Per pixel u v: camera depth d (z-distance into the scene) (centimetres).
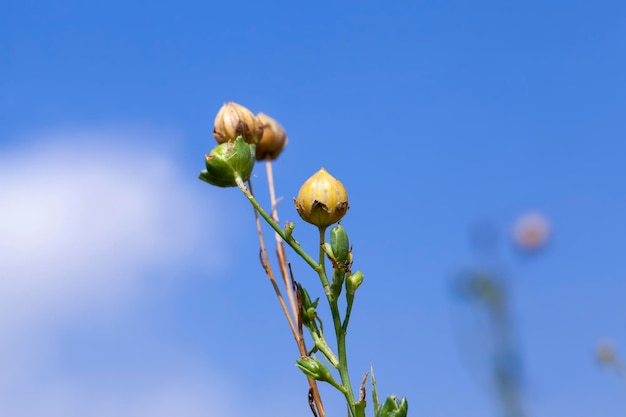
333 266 32
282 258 34
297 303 32
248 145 34
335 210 32
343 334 32
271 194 37
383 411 31
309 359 32
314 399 33
